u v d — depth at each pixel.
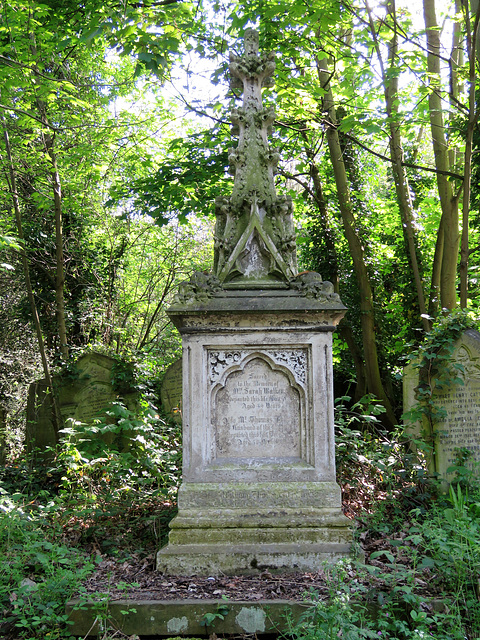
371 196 16.31
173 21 6.82
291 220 5.92
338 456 7.16
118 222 16.45
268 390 5.42
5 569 4.45
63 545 5.08
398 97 10.51
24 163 12.53
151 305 19.64
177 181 11.46
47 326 15.02
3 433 10.98
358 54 9.81
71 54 12.22
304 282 5.51
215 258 5.87
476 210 11.93
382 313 12.77
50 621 3.99
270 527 5.05
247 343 5.35
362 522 5.86
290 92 10.27
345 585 3.99
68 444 7.49
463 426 7.09
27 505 6.52
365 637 3.68
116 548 5.54
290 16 9.49
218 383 5.37
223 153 11.08
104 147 11.52
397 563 4.79
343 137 12.69
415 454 7.09
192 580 4.70
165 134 12.99
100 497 6.80
